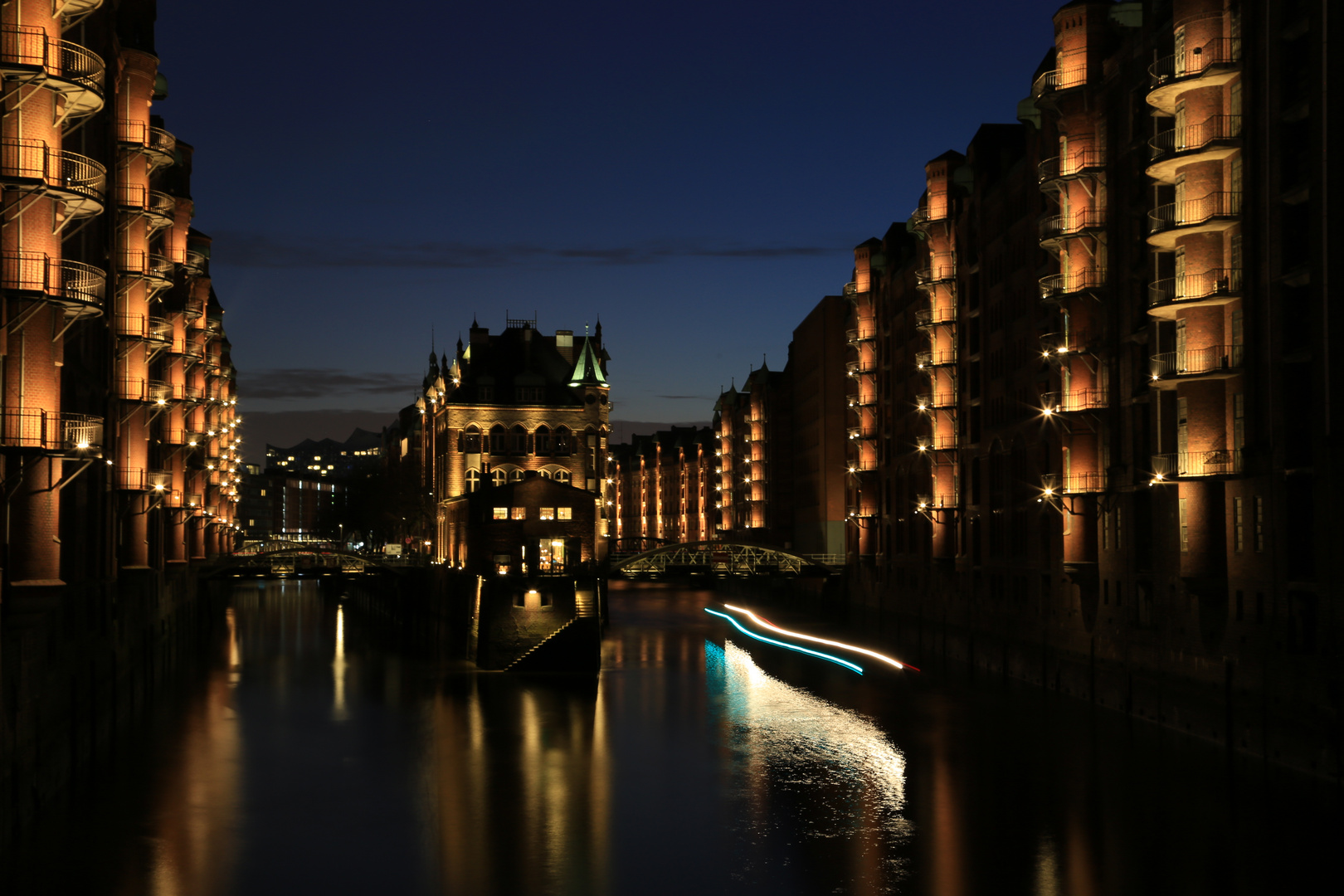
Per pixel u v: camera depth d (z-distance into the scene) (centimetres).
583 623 6875
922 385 8444
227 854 3241
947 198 7806
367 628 10006
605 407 10869
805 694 6034
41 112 3222
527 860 3206
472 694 6044
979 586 7206
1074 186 5466
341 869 3128
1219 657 4306
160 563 6619
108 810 3653
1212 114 4322
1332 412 3644
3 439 3116
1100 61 5394
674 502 19575
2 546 3178
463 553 8631
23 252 3206
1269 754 3931
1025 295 6450
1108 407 5269
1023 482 6431
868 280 9688
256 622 10638
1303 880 2983
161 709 5484
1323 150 3706
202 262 8269
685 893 2950
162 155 5369
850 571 10100
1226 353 4316
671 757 4484
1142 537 5012
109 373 4938
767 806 3762
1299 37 3938
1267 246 4047
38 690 3416
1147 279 4922
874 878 3055
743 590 13388
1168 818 3503
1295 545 3891
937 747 4569
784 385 13588
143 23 5716
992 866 3131
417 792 3941
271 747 4647
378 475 16075
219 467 10506
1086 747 4462
